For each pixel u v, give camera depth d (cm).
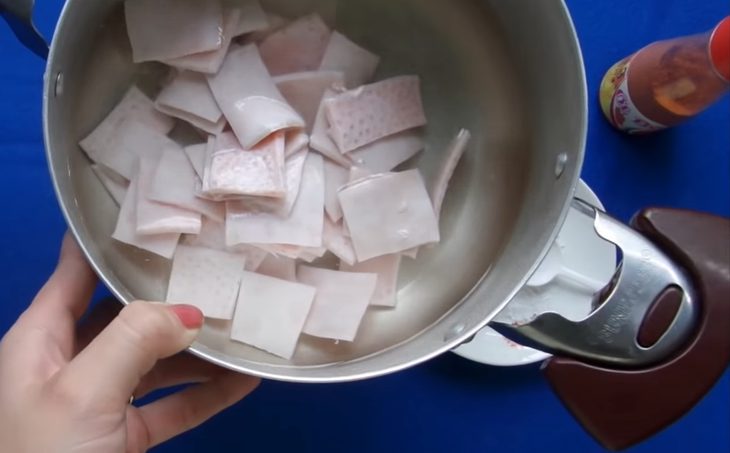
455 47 30
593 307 25
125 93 27
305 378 21
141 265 26
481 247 28
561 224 22
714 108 33
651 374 24
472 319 24
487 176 29
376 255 28
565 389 24
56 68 21
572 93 23
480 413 32
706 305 24
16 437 21
